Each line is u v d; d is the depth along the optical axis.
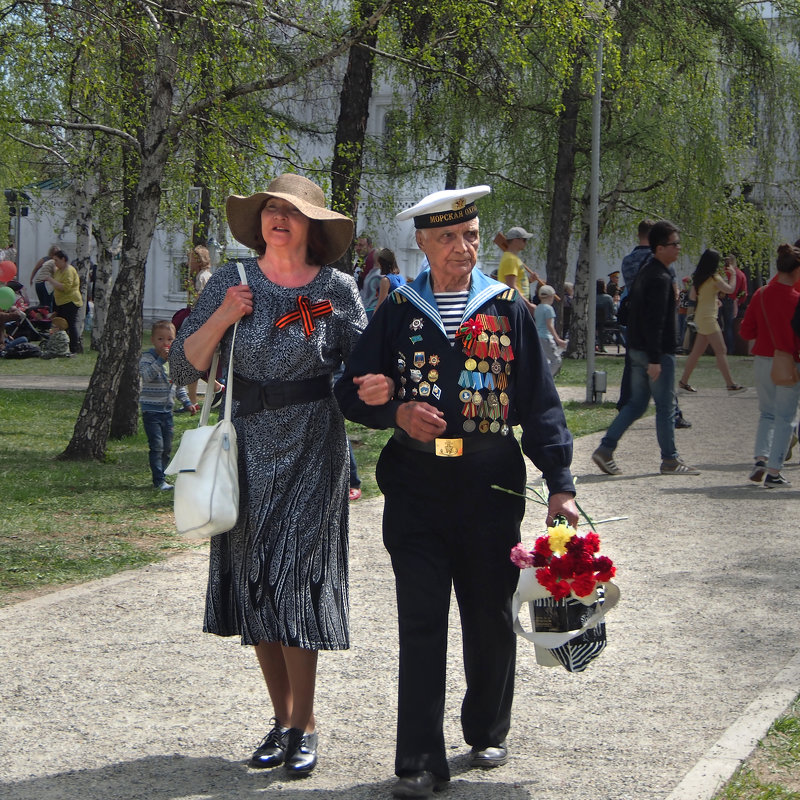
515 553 4.98
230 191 14.09
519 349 5.15
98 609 7.89
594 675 6.50
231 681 6.45
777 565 9.10
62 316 34.22
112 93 13.98
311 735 5.30
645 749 5.42
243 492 5.32
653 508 11.53
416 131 22.05
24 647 7.03
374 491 12.56
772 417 12.98
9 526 10.63
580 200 34.59
